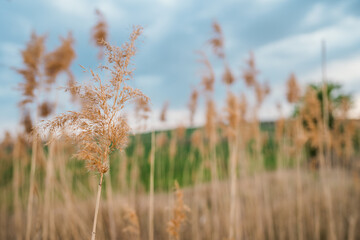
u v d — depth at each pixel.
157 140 6.96
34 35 2.97
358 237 4.94
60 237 3.38
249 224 4.68
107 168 1.14
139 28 1.25
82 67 1.15
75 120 1.10
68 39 3.08
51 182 3.28
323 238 5.05
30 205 2.94
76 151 1.13
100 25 2.74
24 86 2.79
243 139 5.13
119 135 1.17
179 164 7.52
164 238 3.85
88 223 3.39
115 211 3.70
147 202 4.83
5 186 4.64
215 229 4.56
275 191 5.99
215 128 4.83
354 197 5.98
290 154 6.08
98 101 1.15
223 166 5.54
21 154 4.05
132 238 3.40
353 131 6.21
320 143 4.83
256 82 4.95
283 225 5.12
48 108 2.86
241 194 5.25
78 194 3.86
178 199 2.40
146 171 6.10
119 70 1.20
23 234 3.87
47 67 2.95
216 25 4.20
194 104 5.82
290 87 5.23
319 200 5.54
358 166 6.77
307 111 5.07
